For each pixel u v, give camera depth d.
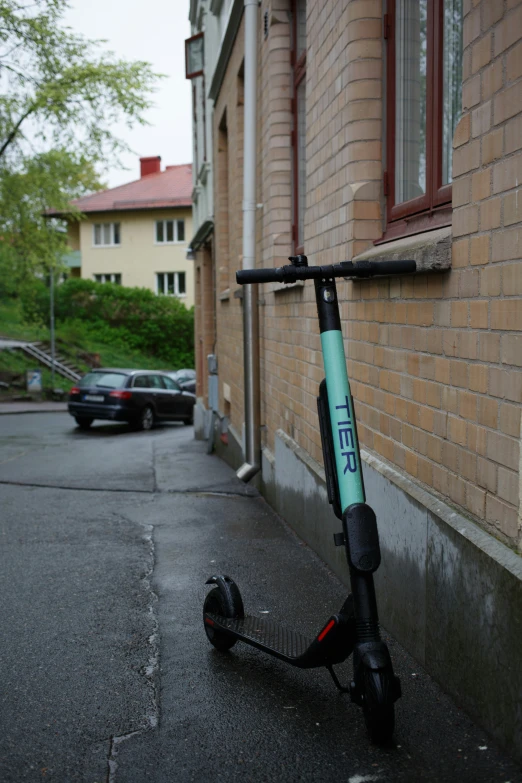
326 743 2.86
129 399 20.52
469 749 2.75
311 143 5.61
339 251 4.82
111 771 2.71
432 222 3.78
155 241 45.56
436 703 3.12
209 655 3.76
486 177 2.84
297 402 6.37
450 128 3.58
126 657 3.75
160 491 8.94
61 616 4.36
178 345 41.72
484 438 2.90
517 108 2.60
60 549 5.99
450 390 3.22
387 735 2.73
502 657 2.69
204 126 15.64
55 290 40.47
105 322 41.34
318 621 4.18
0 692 3.37
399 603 3.79
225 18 11.47
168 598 4.68
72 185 27.30
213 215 13.62
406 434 3.77
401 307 3.80
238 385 10.30
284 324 6.89
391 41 4.36
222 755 2.80
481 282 2.90
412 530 3.58
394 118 4.35
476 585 2.88
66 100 23.00
